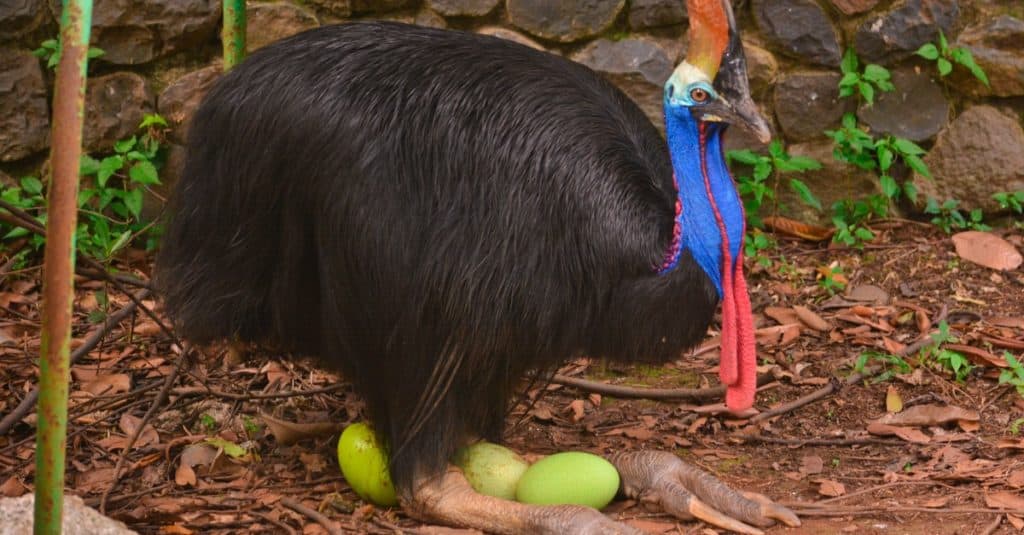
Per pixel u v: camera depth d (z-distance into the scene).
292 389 6.05
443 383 4.45
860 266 7.49
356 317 4.48
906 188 7.84
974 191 7.86
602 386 5.99
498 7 7.64
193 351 6.04
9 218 4.86
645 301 4.37
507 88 4.45
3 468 5.22
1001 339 6.45
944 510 4.75
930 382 6.09
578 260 4.36
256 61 4.66
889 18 7.69
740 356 4.57
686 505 4.65
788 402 6.02
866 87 7.59
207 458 5.30
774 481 5.18
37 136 7.34
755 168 7.64
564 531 4.34
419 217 4.36
